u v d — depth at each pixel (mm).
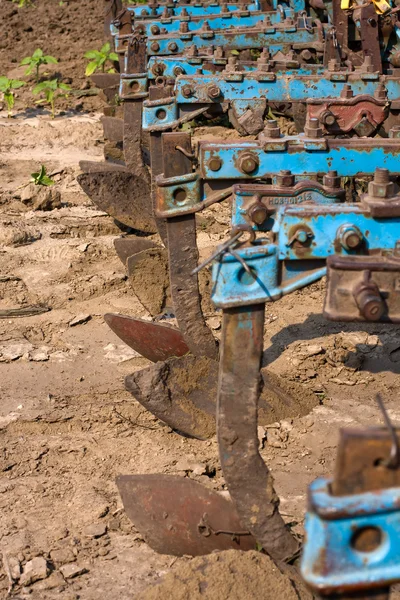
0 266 7215
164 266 6375
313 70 6711
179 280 5051
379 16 7367
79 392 5395
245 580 3410
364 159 4645
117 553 3930
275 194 4559
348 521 2172
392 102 5727
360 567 2207
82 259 7352
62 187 9211
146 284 6359
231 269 3379
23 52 14594
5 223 8062
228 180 4828
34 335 6203
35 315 6465
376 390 5379
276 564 3547
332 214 3395
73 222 8172
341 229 3377
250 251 3365
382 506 2158
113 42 12531
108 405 5219
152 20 9250
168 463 4609
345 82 6055
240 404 3504
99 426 5004
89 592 3676
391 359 5742
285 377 5484
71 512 4211
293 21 8328
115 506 4250
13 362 5781
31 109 12141
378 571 2207
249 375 3484
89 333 6211
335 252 3430
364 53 7352
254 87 6059
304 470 4559
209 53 7703
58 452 4750
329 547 2189
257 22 8797
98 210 8547
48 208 8555
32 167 9805
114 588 3691
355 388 5402
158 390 4793
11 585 3705
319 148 4613
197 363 4922
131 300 6668
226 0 11031
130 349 5969
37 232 7871
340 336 6012
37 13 16547
